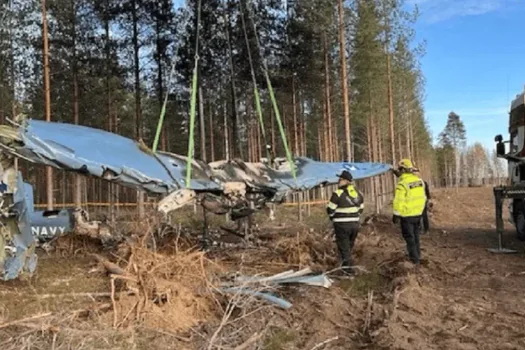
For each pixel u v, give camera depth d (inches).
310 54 893.2
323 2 779.4
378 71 880.3
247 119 1213.7
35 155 290.2
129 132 1285.7
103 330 220.2
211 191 330.0
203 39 885.2
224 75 932.6
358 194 352.2
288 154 380.8
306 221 729.0
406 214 368.8
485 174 3659.0
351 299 281.7
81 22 865.5
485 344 215.2
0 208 311.3
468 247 471.2
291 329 239.1
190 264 286.8
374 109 978.1
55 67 855.1
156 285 255.3
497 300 281.6
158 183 311.6
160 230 424.8
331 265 373.7
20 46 845.2
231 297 258.1
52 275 339.6
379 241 463.2
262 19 906.1
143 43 901.8
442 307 267.3
